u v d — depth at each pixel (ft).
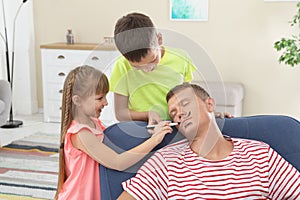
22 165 11.86
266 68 14.83
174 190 4.87
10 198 9.86
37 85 17.56
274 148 5.46
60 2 16.65
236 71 15.15
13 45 16.26
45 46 15.71
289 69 14.57
